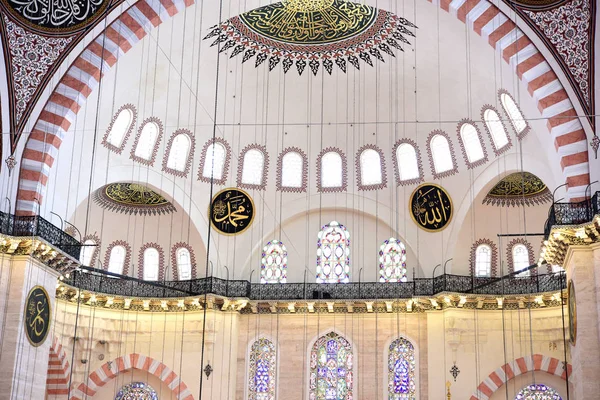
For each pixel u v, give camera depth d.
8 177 19.33
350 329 26.08
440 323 25.05
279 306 26.23
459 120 24.92
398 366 25.62
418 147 26.03
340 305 26.09
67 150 21.53
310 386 25.77
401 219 26.45
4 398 18.27
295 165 26.97
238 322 26.23
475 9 19.69
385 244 26.91
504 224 26.00
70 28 19.77
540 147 22.39
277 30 23.72
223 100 25.34
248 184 26.67
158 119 25.02
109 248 26.78
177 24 21.78
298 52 24.45
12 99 19.42
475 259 26.02
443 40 22.38
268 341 26.23
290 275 27.08
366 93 25.44
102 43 20.03
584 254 18.53
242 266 26.50
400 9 21.47
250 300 26.09
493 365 24.52
